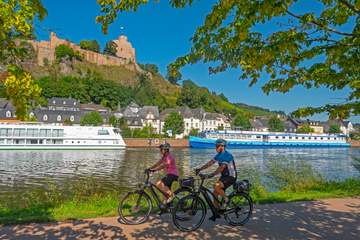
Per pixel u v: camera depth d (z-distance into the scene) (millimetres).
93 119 92188
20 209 9219
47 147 61219
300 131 124062
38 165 37844
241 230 7305
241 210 7832
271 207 9617
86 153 55938
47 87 124188
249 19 4441
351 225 7832
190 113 122562
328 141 87500
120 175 30297
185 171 34250
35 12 4152
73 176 29594
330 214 8867
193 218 7441
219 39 5430
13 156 48781
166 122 98875
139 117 115562
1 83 4207
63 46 150750
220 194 7676
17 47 4285
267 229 7410
